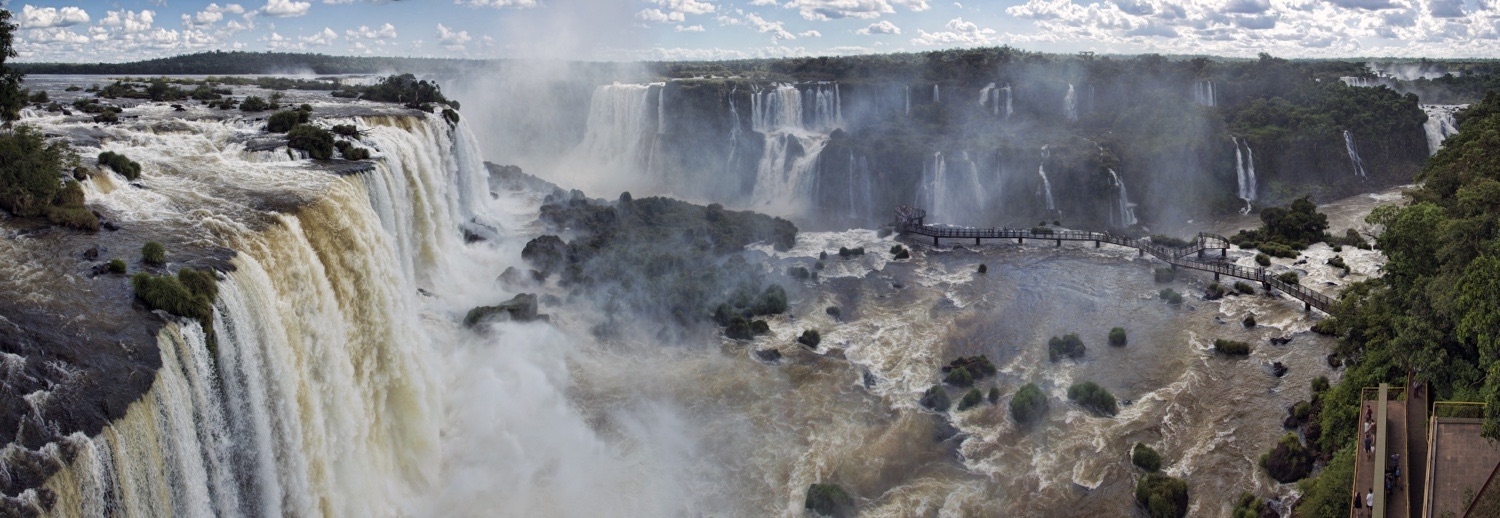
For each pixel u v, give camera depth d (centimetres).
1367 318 6072
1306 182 13275
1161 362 6981
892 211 12331
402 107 9625
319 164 6197
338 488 4497
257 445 3791
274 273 4338
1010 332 7631
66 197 4509
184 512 3244
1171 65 17525
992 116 14962
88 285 3706
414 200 7388
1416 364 4953
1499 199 5897
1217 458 5628
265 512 3809
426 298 6975
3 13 4891
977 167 12550
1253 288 8481
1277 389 6462
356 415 4709
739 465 5494
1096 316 7988
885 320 7844
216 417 3538
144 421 3020
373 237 5569
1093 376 6769
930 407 6234
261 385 3894
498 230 9356
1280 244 9775
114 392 3036
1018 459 5656
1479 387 4584
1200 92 15788
